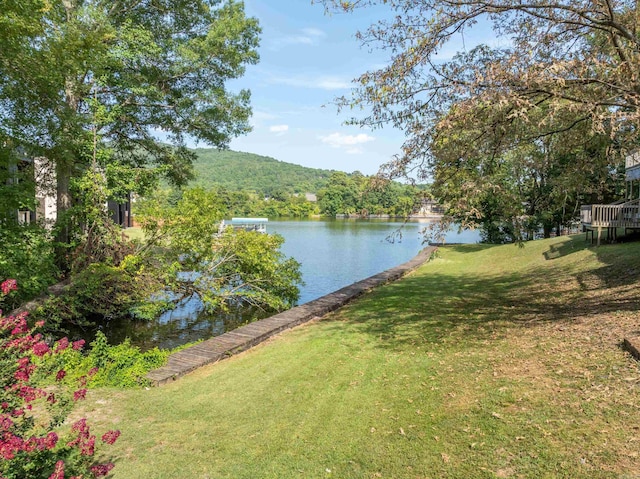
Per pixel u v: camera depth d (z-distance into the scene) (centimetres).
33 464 261
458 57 625
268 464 361
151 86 1353
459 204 587
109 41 1199
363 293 1205
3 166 910
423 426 387
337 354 641
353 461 351
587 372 425
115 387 565
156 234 1238
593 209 1416
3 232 898
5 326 274
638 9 564
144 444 407
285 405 474
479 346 591
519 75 514
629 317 578
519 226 704
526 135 660
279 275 1338
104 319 1147
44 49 887
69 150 1091
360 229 5375
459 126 581
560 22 552
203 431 429
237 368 625
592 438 317
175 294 1296
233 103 1491
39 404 493
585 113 561
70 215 1177
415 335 702
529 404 386
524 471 298
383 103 625
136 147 1591
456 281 1325
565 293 884
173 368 619
